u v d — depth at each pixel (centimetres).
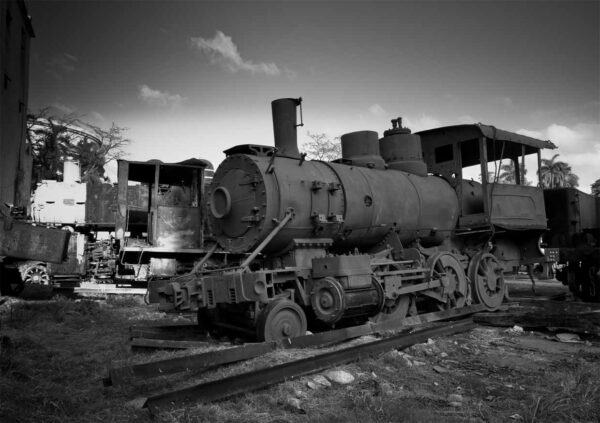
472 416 400
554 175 5138
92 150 3862
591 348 663
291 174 754
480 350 653
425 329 706
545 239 1370
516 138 1095
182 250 1338
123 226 1330
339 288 676
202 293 656
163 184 1570
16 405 408
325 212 773
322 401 430
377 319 777
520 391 465
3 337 611
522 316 802
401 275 823
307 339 614
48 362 562
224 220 767
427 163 1121
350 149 970
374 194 849
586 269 1197
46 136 3575
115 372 422
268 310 630
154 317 938
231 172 771
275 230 699
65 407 407
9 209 1229
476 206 1096
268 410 402
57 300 1123
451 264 941
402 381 496
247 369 507
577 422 388
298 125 848
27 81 1867
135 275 1338
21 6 1673
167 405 380
